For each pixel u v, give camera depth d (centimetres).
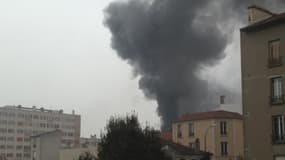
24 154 16650
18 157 16488
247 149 3900
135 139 3834
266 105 3816
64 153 8238
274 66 3812
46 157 9019
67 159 8131
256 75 3956
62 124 17988
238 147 7531
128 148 3784
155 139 3928
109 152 3834
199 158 5434
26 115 17012
